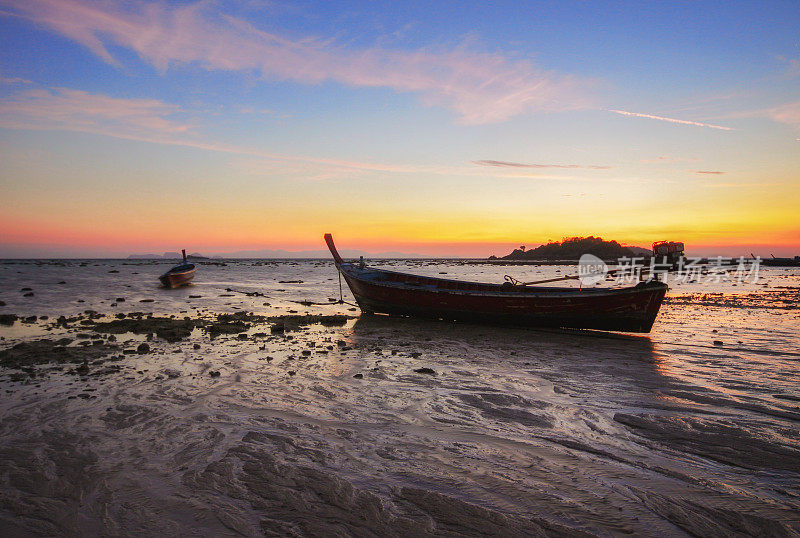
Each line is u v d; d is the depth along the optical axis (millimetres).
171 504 4707
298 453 5906
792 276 54656
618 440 6359
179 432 6613
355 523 4355
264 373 9984
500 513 4520
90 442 6250
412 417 7289
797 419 7090
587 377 9719
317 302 26625
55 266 100250
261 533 4223
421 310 18688
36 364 10664
